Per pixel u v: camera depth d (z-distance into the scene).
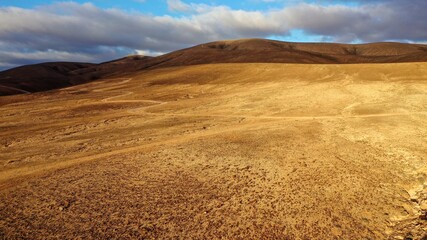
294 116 30.08
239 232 12.09
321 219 12.80
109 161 18.86
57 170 17.77
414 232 11.98
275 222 12.66
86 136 26.50
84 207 13.59
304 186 15.24
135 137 25.28
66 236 11.76
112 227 12.29
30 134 28.12
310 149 20.00
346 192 14.66
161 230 12.16
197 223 12.59
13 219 12.80
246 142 21.70
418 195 14.43
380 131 23.09
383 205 13.68
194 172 16.92
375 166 17.22
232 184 15.56
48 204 13.86
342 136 22.47
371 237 11.77
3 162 20.31
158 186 15.38
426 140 20.62
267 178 16.11
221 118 31.39
